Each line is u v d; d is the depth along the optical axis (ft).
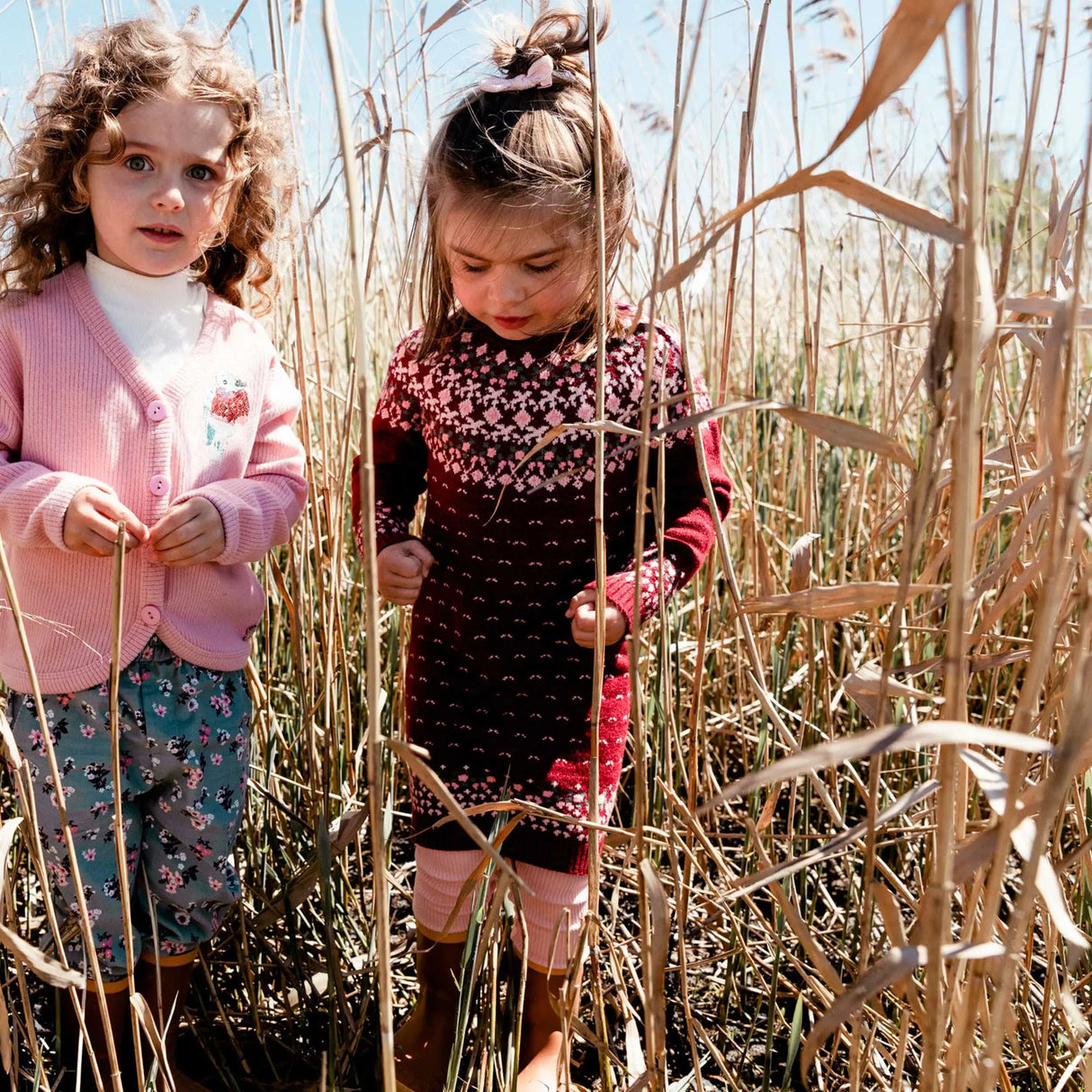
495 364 4.41
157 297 4.15
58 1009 4.01
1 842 2.93
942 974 2.59
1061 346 2.46
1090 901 4.13
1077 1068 3.73
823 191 6.35
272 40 4.68
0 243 4.12
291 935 4.75
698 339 8.72
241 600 4.36
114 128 3.78
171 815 4.25
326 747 5.16
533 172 3.92
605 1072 3.65
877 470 6.77
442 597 4.60
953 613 2.47
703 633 4.33
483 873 3.71
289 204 4.86
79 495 3.79
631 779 6.40
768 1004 4.48
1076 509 2.47
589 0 3.04
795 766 2.23
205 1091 4.31
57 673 3.97
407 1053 4.52
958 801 3.33
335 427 6.08
